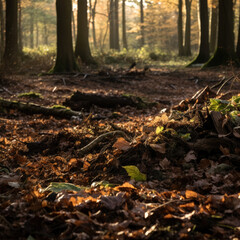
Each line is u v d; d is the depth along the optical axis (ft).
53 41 250.78
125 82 48.44
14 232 7.45
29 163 13.48
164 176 11.71
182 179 11.06
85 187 10.85
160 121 14.57
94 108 28.60
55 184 10.41
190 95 40.42
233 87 43.37
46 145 15.93
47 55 73.36
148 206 8.74
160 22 198.08
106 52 93.09
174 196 9.39
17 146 15.79
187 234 7.29
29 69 61.36
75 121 23.85
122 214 8.34
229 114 13.48
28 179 11.44
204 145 12.69
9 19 66.13
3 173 12.55
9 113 27.14
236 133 12.43
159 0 122.11
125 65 80.28
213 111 13.42
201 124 13.74
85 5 74.49
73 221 7.56
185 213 8.34
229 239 7.34
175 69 67.92
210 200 8.90
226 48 64.39
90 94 29.50
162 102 34.12
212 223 7.92
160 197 9.40
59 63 56.29
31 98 34.09
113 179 11.72
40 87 42.04
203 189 10.10
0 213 8.25
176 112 15.81
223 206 8.72
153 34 203.41
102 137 14.42
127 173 12.13
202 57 76.43
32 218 7.72
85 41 75.05
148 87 45.73
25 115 26.94
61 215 7.97
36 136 18.83
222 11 64.18
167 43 222.89
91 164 12.84
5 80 42.60
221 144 12.53
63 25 56.03
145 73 58.65
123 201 8.91
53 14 209.36
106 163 12.53
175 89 45.06
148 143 13.08
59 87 42.24
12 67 54.44
